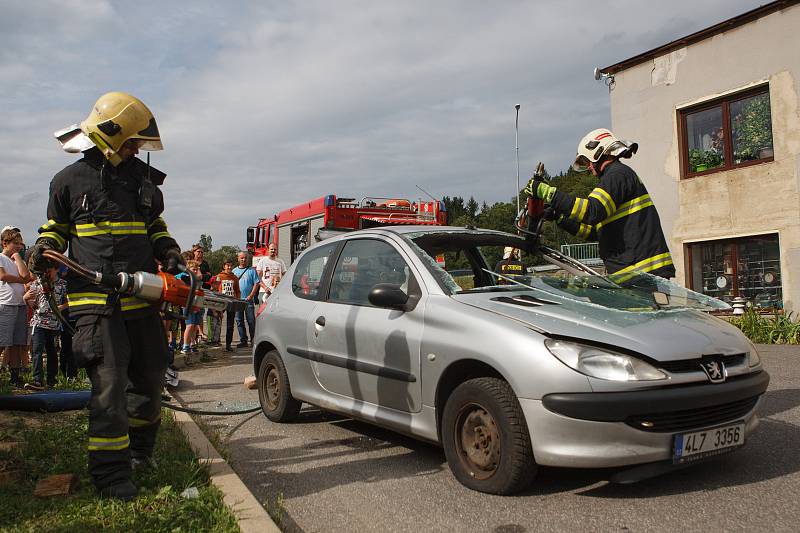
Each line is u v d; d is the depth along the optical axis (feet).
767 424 16.58
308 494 12.92
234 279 42.55
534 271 17.17
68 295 12.17
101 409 11.71
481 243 16.87
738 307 40.34
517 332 12.03
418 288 14.65
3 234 24.09
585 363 11.27
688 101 45.11
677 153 45.88
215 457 14.52
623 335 11.71
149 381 12.96
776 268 41.14
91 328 11.80
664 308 14.07
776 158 40.57
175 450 14.71
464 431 12.75
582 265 17.63
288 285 19.97
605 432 11.00
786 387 21.38
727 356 12.18
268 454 15.94
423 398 13.70
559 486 12.53
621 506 11.45
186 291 12.33
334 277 17.72
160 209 13.26
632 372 11.17
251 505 11.33
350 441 16.99
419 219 49.21
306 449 16.33
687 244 45.85
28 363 28.76
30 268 11.53
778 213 40.50
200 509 10.96
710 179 43.98
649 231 16.78
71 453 14.23
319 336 17.16
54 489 11.84
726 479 12.60
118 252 12.15
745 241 42.75
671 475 12.96
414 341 13.91
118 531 10.11
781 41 40.37
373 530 11.02
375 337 15.06
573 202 16.55
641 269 16.66
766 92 41.60
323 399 17.12
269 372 19.88
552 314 12.62
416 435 14.05
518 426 11.67
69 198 12.10
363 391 15.52
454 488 12.81
